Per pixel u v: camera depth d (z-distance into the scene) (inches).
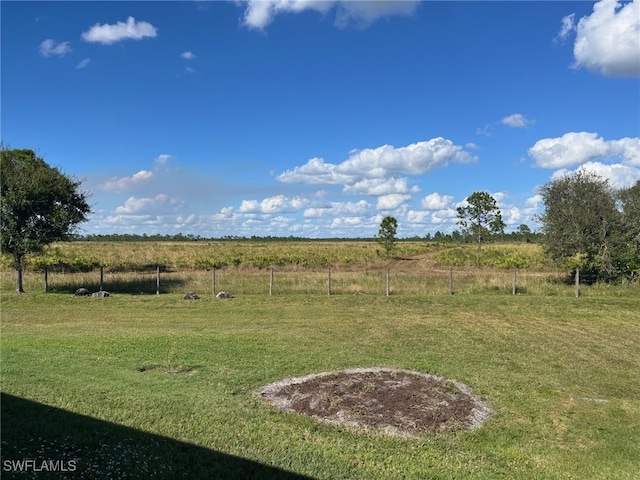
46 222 790.5
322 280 896.9
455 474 195.6
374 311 628.7
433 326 530.3
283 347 402.9
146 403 249.4
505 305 665.6
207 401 259.0
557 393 307.0
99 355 352.2
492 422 254.2
